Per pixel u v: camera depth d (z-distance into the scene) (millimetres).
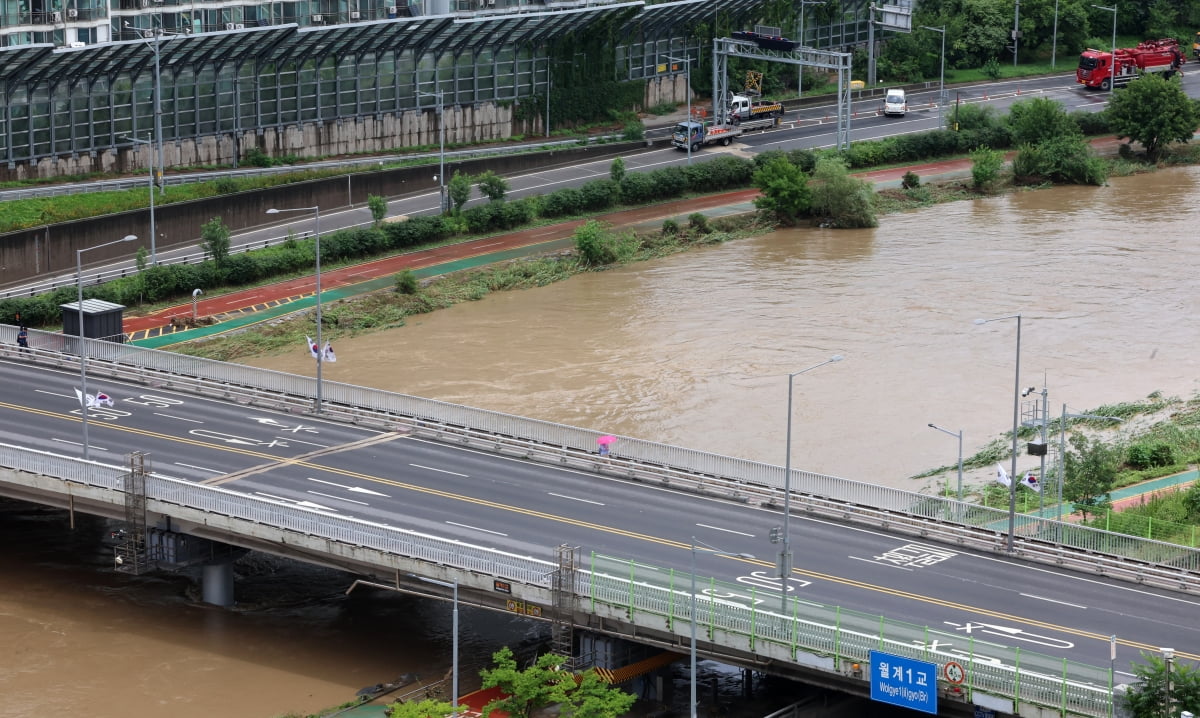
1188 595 95812
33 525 123125
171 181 197750
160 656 101562
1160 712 77312
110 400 126688
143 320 163250
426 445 120375
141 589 111750
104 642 103562
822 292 174625
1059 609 93250
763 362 150750
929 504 106312
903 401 140375
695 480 112188
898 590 95562
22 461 110562
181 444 119000
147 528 107500
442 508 107375
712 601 89625
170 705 95188
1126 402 140250
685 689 97062
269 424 124312
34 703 95375
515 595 95125
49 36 193625
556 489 111562
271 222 194500
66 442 118625
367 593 111500
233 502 103125
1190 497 115812
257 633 105000
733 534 104062
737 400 140500
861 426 134375
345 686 97438
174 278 169875
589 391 143250
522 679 86250
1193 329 161250
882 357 151875
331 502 107812
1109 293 173500
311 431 122938
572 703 86688
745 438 131750
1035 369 148875
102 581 113125
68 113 196250
